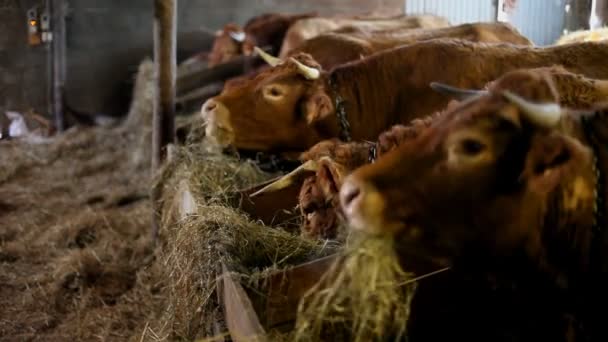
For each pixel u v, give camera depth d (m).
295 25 7.69
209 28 12.39
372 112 4.20
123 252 5.42
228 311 2.34
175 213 4.34
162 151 5.65
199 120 5.93
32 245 5.87
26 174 8.61
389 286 2.06
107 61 11.90
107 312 4.48
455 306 2.39
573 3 9.13
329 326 2.09
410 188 1.93
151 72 10.43
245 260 2.71
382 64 4.23
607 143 2.03
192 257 2.94
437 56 4.17
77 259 5.19
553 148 1.80
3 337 4.27
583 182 1.98
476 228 1.97
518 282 2.20
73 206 7.10
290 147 4.28
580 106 2.77
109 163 8.98
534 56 4.16
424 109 4.09
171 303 3.24
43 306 4.67
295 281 2.29
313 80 4.17
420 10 10.84
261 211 3.58
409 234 1.97
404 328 2.14
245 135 4.22
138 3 11.89
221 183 4.25
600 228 2.03
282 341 2.03
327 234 2.90
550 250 2.06
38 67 11.31
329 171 2.84
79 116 11.63
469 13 10.23
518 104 1.81
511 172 1.90
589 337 2.25
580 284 2.15
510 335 2.39
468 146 1.89
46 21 11.12
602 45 4.23
